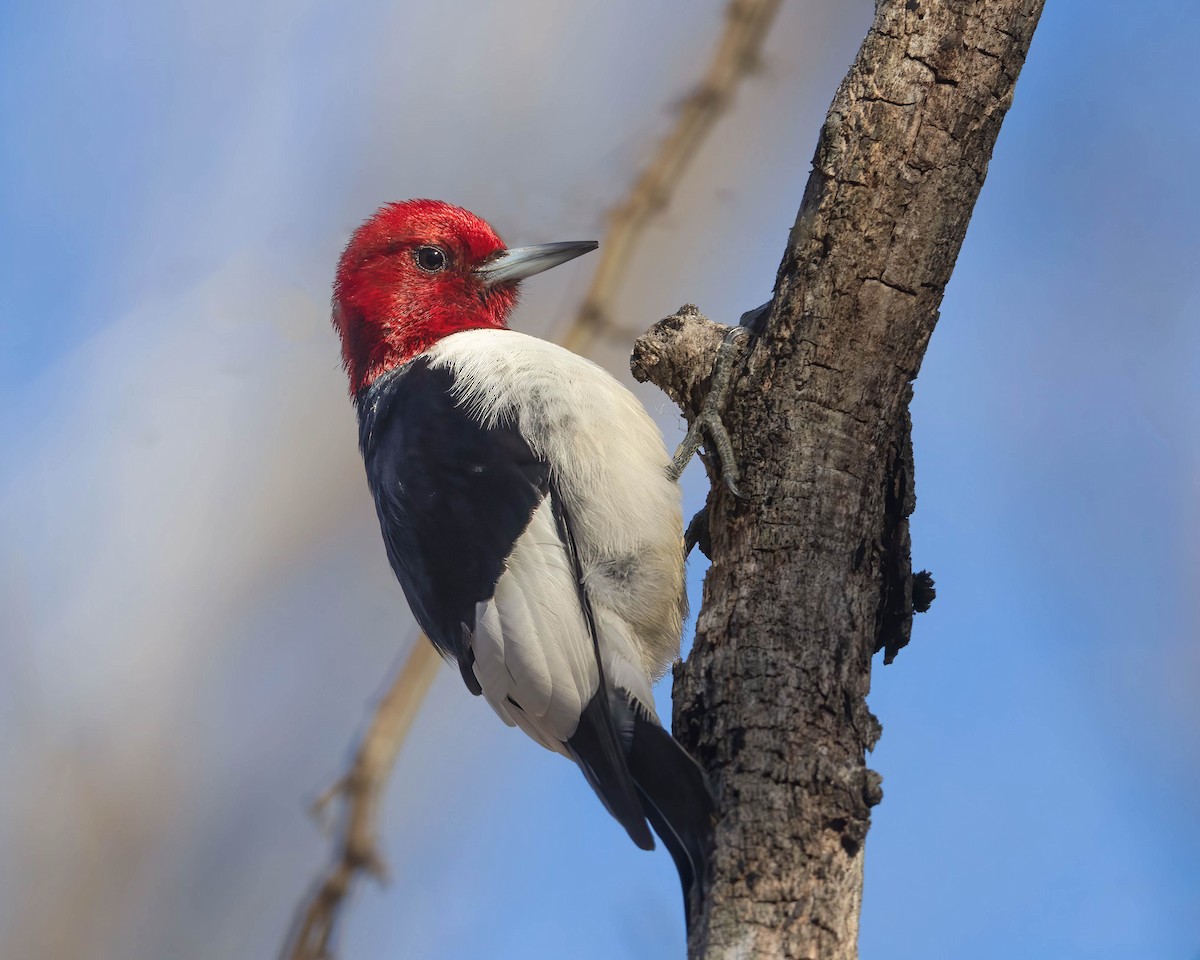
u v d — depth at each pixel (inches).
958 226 367.9
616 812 371.6
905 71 365.4
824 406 367.2
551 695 395.9
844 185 367.2
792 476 363.6
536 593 405.4
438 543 423.5
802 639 345.1
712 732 335.9
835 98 373.4
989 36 364.5
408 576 441.4
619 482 421.7
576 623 402.0
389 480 448.1
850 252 366.9
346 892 462.3
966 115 364.8
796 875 311.7
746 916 307.4
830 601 350.9
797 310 372.5
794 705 334.6
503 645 402.0
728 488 373.7
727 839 316.8
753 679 339.0
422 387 459.2
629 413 439.8
